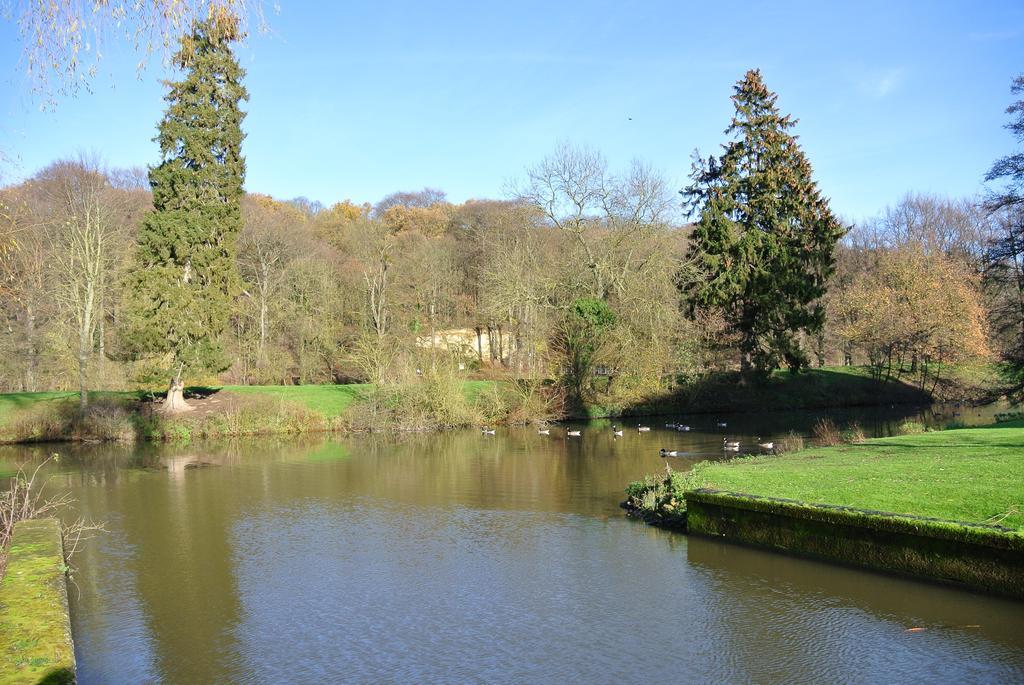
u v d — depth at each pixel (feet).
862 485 44.47
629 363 126.00
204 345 107.55
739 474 52.11
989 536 32.96
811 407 143.23
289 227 184.55
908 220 203.00
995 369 142.92
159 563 43.65
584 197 134.21
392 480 71.26
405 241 197.98
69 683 21.06
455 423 116.57
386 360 119.96
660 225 131.95
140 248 104.99
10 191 49.65
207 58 104.47
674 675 27.81
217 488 67.77
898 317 144.46
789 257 131.95
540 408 123.34
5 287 56.65
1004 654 28.17
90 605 36.70
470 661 29.48
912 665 27.71
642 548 44.55
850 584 35.88
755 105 136.67
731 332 139.44
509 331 139.85
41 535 40.01
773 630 31.48
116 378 121.90
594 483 68.23
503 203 200.85
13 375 123.24
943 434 69.77
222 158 108.06
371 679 28.12
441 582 39.24
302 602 36.65
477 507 58.13
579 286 133.08
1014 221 150.10
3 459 87.56
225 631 33.14
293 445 100.22
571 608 34.88
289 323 157.69
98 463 84.17
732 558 41.34
